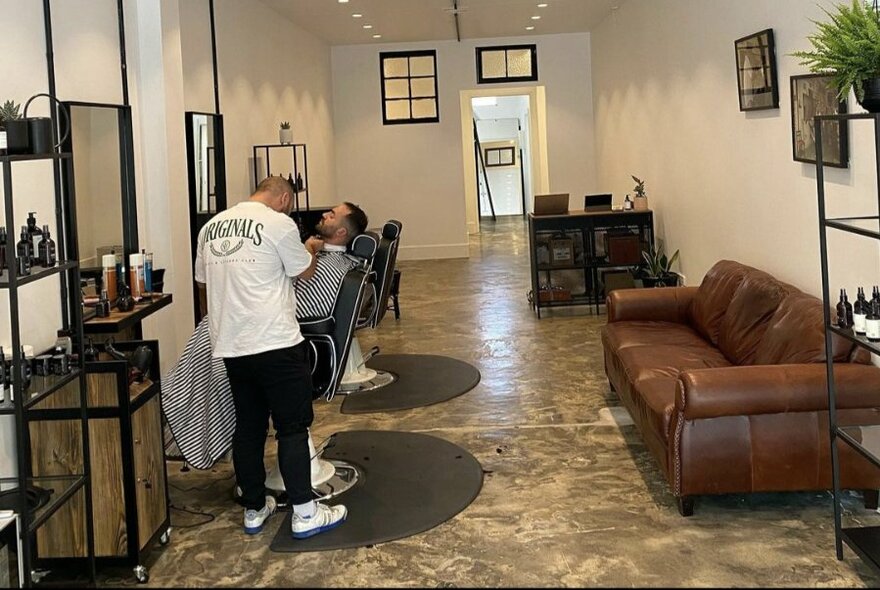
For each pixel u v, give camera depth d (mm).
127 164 4465
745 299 4402
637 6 8633
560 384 5449
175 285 4859
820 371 3209
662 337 4816
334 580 2939
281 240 3207
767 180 4957
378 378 5703
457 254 12438
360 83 12102
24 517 2521
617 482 3750
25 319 3291
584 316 7730
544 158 12664
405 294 9391
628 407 4250
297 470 3250
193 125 5719
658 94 7801
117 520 2979
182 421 3482
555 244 7777
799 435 3221
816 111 4055
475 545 3174
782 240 4727
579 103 12086
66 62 3842
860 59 2602
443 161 12297
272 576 2990
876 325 2699
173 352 4852
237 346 3180
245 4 7457
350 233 4402
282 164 8672
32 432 3010
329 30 10172
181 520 3531
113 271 3932
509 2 9008
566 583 2846
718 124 5949
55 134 3660
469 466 4020
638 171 8859
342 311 3680
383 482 3840
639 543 3129
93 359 3143
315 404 5188
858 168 3641
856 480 3211
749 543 3090
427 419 4816
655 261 7238
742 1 5273
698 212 6578
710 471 3252
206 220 5977
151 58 4699
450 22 10188
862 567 2863
